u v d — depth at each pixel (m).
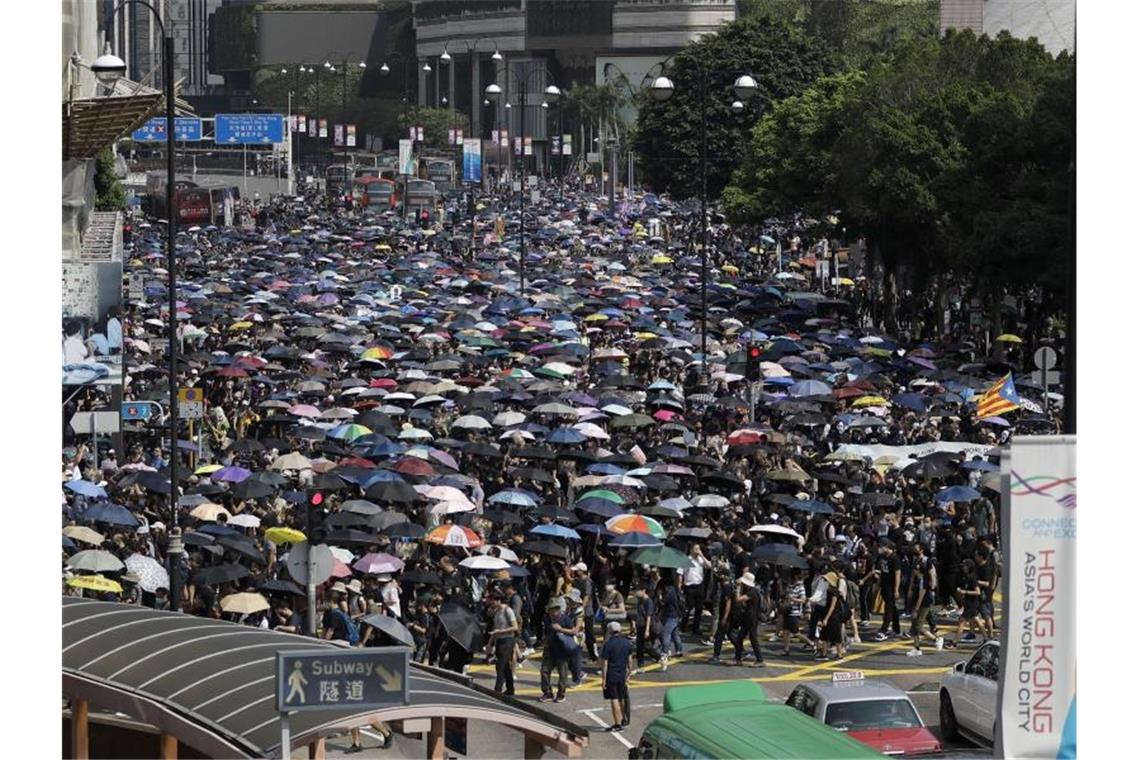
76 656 27.06
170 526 46.97
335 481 52.56
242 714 23.64
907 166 102.50
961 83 106.06
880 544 49.78
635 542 46.25
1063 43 137.88
